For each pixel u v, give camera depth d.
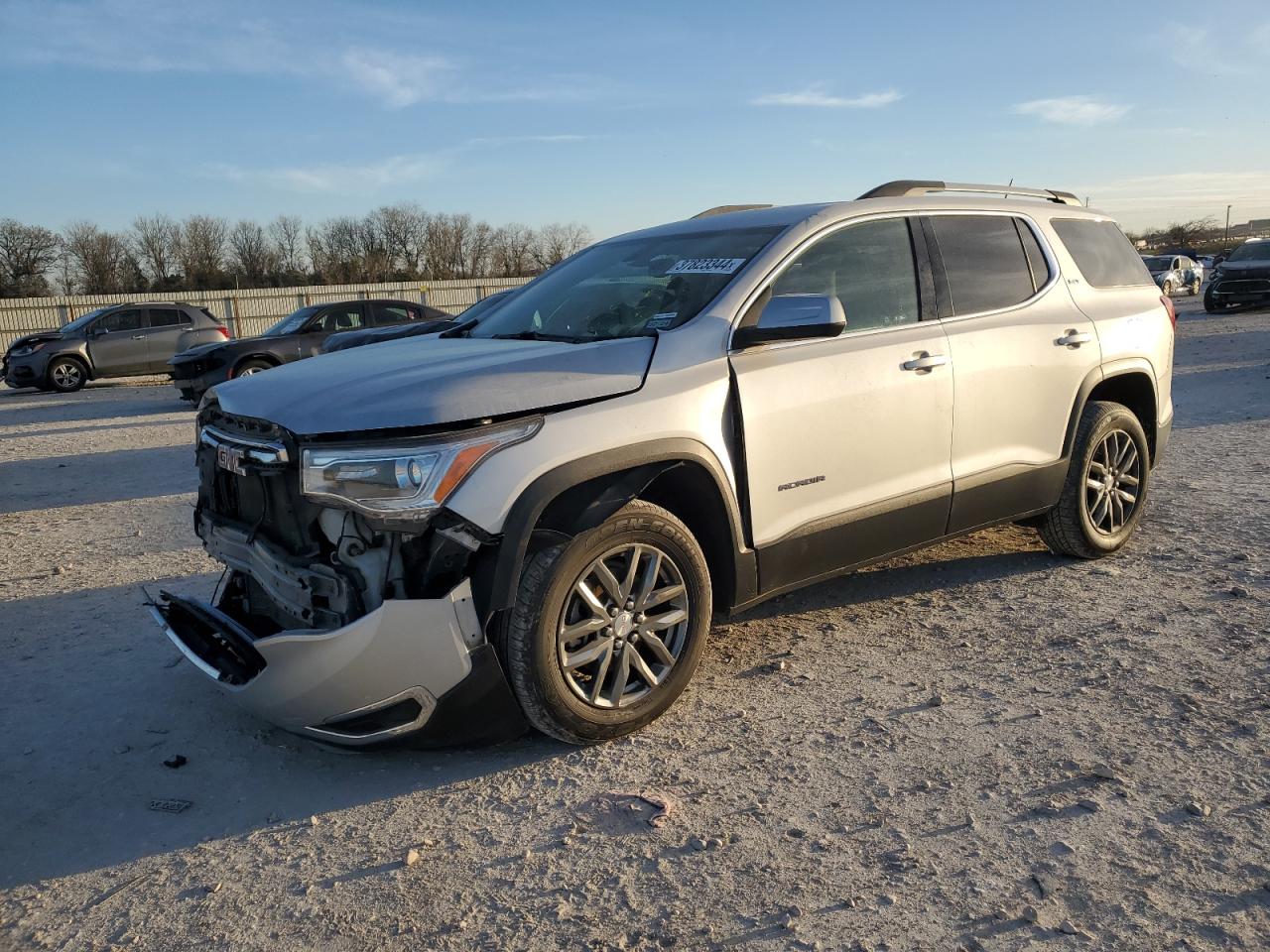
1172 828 2.79
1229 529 5.64
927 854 2.73
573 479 3.18
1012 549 5.47
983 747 3.30
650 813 3.01
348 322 16.73
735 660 4.13
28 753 3.59
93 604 5.31
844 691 3.79
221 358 15.50
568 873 2.74
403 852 2.89
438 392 3.09
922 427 4.17
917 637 4.30
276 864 2.86
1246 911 2.43
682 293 3.88
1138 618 4.36
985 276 4.59
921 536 4.29
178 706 3.96
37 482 9.48
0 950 2.53
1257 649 3.96
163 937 2.56
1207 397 11.10
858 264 4.13
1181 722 3.40
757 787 3.12
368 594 3.10
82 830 3.08
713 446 3.54
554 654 3.23
